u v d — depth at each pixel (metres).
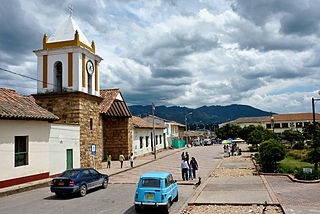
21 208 11.77
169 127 61.69
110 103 33.50
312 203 11.00
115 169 25.86
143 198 10.85
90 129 24.25
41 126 17.95
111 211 11.28
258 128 43.34
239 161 30.50
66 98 22.58
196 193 14.19
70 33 23.86
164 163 31.44
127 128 34.91
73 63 22.97
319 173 16.47
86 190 14.67
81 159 22.44
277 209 10.64
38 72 23.84
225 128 74.81
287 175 18.28
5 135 15.21
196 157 38.00
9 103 16.86
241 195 13.18
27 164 16.73
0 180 14.75
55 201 13.12
